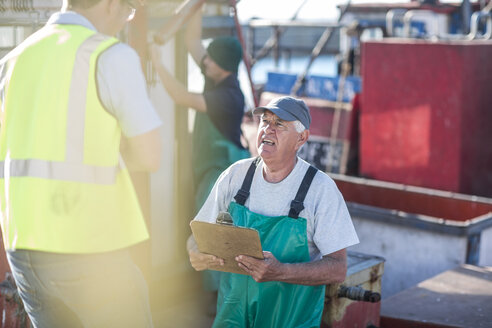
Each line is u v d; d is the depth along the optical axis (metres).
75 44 1.88
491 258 5.14
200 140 4.08
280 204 2.48
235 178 2.59
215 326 2.63
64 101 1.87
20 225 1.90
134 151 1.94
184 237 4.33
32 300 2.04
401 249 5.12
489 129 8.70
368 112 9.02
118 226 1.96
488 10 9.54
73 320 2.08
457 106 8.25
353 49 11.03
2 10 3.12
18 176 1.90
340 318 3.02
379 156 8.99
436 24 9.57
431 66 8.41
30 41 1.98
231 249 2.31
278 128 2.44
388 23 9.59
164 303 4.14
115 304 2.01
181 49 4.12
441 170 8.48
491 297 3.93
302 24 10.47
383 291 5.25
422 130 8.58
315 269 2.39
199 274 4.38
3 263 3.15
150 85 3.79
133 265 2.08
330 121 9.66
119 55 1.87
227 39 4.01
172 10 3.94
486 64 8.52
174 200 4.28
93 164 1.90
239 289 2.55
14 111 1.94
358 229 5.34
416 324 3.56
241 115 4.11
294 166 2.51
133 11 2.08
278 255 2.44
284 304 2.50
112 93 1.87
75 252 1.89
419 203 5.93
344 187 6.36
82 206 1.89
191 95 3.86
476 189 8.62
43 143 1.88
